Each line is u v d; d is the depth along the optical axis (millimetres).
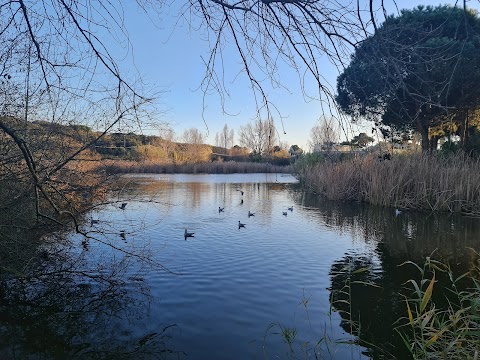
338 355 3957
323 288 5848
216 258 7418
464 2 1853
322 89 2254
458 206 13023
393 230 10445
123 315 4887
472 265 7012
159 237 9281
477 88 11422
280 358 3904
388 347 4117
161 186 25891
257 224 11305
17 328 4590
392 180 14953
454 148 18453
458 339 2992
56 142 5586
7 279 5316
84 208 6332
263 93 2430
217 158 48469
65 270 5723
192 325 4621
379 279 6262
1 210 5012
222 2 2113
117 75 2666
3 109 4934
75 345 4195
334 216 12977
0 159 4871
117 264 6660
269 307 5129
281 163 30641
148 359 3889
